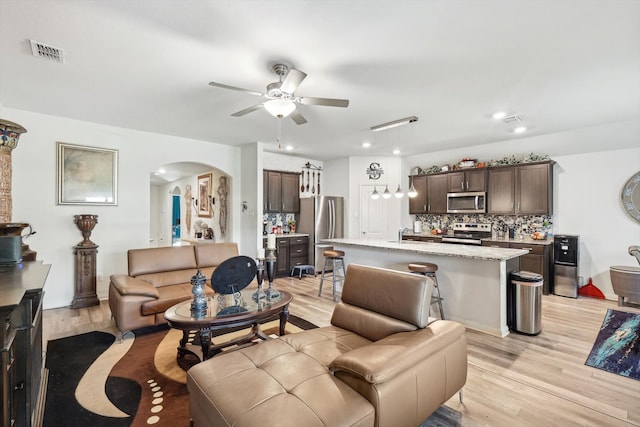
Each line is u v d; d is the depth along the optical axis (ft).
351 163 23.06
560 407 6.79
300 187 23.47
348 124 14.43
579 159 16.47
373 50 7.88
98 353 9.39
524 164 17.19
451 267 11.99
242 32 7.12
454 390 6.38
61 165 13.80
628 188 15.15
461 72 9.07
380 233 23.09
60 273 13.92
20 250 7.97
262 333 9.85
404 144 18.85
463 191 19.34
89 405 6.84
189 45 7.69
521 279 10.89
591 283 16.02
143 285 11.04
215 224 22.80
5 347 4.43
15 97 11.27
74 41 7.51
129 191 15.66
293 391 4.88
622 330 11.08
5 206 9.34
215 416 4.63
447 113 12.79
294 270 20.99
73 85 10.14
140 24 6.84
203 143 18.31
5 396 4.46
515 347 9.80
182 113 13.04
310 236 21.79
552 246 16.26
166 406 6.83
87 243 14.01
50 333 10.91
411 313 6.76
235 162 19.72
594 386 7.61
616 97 10.91
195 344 10.02
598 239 15.97
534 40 7.39
